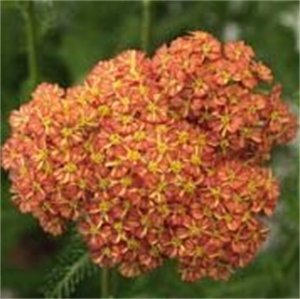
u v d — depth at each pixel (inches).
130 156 10.8
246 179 11.1
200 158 11.0
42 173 11.1
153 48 15.7
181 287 15.0
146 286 14.9
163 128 11.0
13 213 16.1
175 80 11.1
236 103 11.2
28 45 13.8
